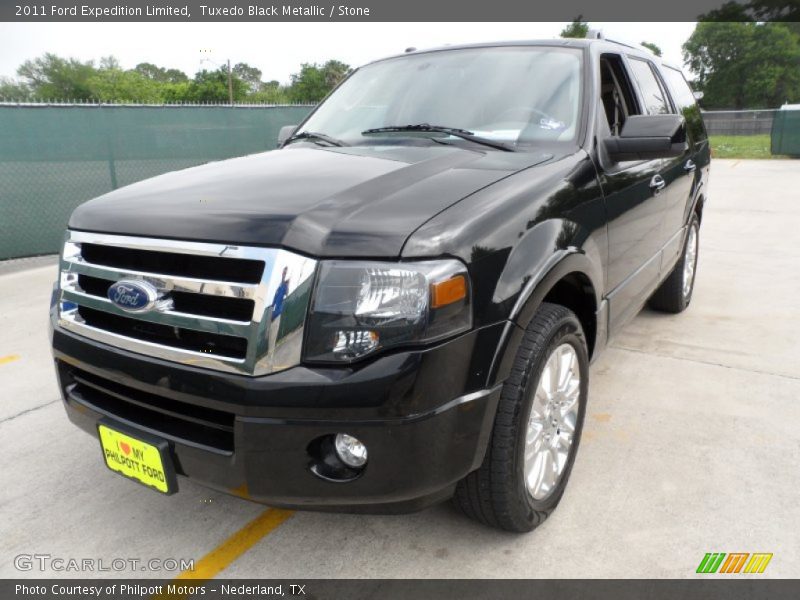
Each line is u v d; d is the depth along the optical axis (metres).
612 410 3.26
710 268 6.30
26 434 3.22
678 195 3.96
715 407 3.27
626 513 2.42
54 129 7.72
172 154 8.80
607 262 2.66
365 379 1.69
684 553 2.20
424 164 2.30
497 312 1.89
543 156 2.48
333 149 2.77
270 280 1.74
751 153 22.66
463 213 1.89
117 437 2.08
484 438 1.93
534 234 2.07
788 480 2.61
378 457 1.74
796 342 4.19
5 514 2.55
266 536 2.38
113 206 2.16
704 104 75.94
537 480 2.26
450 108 2.92
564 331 2.22
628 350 4.11
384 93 3.21
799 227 8.34
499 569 2.15
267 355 1.74
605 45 3.23
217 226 1.85
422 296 1.72
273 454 1.77
